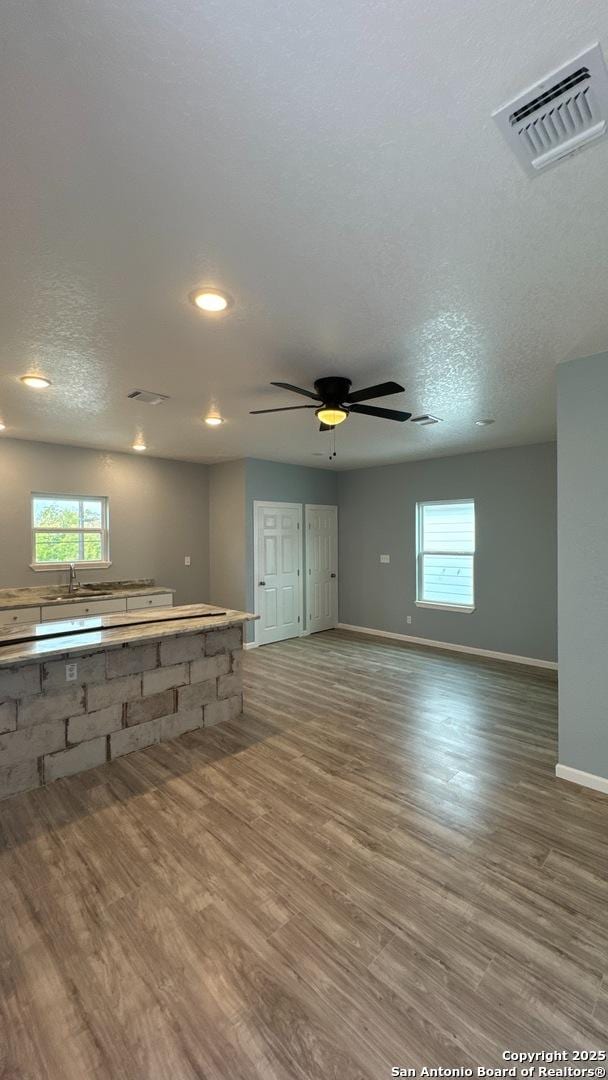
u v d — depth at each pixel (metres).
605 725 2.62
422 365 2.79
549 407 3.69
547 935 1.69
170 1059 1.29
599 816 2.40
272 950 1.62
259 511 6.14
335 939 1.67
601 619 2.63
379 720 3.66
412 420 4.08
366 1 0.86
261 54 0.96
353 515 7.07
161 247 1.64
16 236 1.56
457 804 2.51
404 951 1.62
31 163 1.25
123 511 5.69
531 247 1.66
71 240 1.59
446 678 4.74
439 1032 1.36
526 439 4.93
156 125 1.13
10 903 1.82
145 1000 1.45
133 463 5.77
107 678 2.98
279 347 2.51
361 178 1.31
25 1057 1.29
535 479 5.19
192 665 3.43
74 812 2.43
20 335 2.34
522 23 0.91
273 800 2.54
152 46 0.94
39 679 2.71
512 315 2.17
